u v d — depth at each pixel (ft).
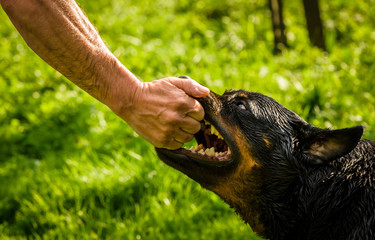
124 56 24.07
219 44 26.37
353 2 29.55
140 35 27.04
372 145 11.34
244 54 24.27
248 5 30.86
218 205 16.06
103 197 16.34
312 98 19.33
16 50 26.00
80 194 16.44
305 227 11.26
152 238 14.80
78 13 10.19
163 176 16.57
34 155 19.39
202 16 30.12
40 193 16.98
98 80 10.34
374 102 20.16
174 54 23.91
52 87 22.81
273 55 25.16
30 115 20.79
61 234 15.06
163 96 10.59
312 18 24.94
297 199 11.21
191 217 15.58
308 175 11.16
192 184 16.74
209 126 12.38
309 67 22.15
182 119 10.71
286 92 20.21
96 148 18.53
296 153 11.28
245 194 11.60
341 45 25.93
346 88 20.93
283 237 11.59
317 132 11.09
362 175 10.77
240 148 11.39
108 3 31.48
